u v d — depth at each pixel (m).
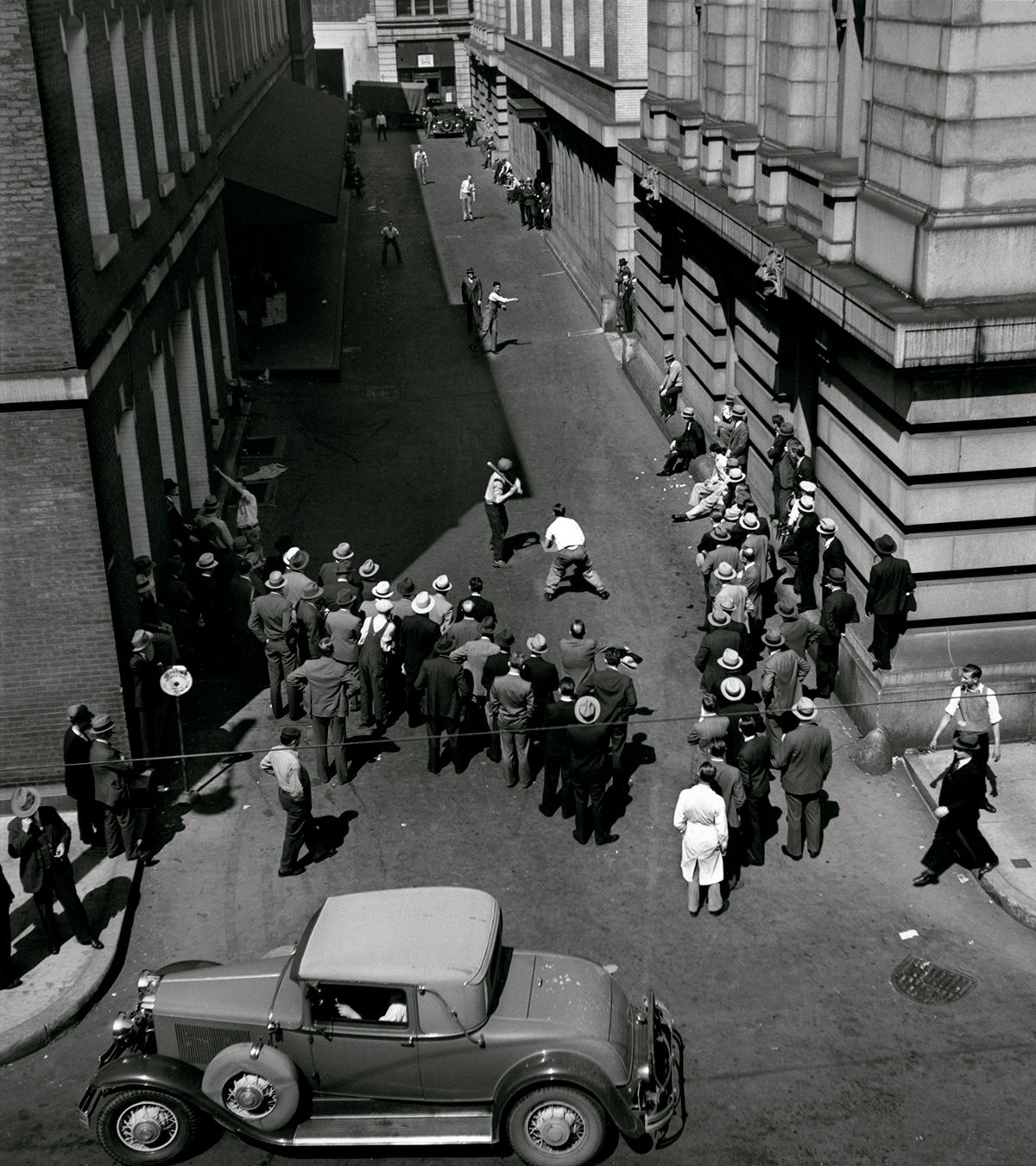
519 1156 10.01
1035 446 14.80
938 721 15.39
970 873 13.37
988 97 13.71
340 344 35.78
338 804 15.21
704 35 24.70
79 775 13.82
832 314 15.93
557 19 43.41
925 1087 10.52
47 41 13.17
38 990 12.07
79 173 14.29
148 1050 10.43
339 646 16.30
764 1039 11.14
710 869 12.53
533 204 49.38
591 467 26.20
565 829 14.51
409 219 52.88
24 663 14.52
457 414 29.97
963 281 14.31
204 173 26.06
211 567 18.42
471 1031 9.71
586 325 36.66
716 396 24.73
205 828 14.91
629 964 12.19
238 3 36.59
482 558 22.00
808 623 16.22
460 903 10.48
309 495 25.45
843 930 12.56
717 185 23.66
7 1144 10.40
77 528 14.12
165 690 14.34
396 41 88.75
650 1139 10.09
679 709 16.81
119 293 16.39
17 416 13.69
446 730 15.55
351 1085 10.02
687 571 20.98
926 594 15.48
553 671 15.09
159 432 20.17
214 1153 10.23
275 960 10.66
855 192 16.31
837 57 18.89
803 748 13.24
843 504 17.45
